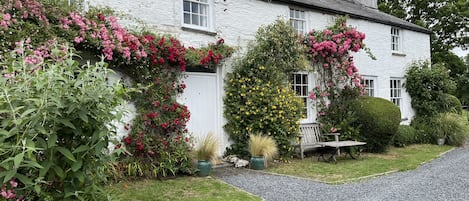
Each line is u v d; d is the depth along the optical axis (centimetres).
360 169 786
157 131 726
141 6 749
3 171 255
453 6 2352
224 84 877
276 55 927
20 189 264
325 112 1076
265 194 575
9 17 527
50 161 272
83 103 283
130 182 632
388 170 773
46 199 277
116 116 298
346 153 989
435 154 1020
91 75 311
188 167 705
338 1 1395
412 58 1473
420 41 1525
